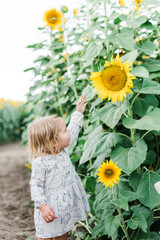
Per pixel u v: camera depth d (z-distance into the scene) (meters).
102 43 2.72
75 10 3.37
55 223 2.02
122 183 2.34
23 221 3.43
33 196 1.99
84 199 2.24
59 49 3.58
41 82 3.58
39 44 3.40
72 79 3.12
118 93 2.04
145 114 2.32
